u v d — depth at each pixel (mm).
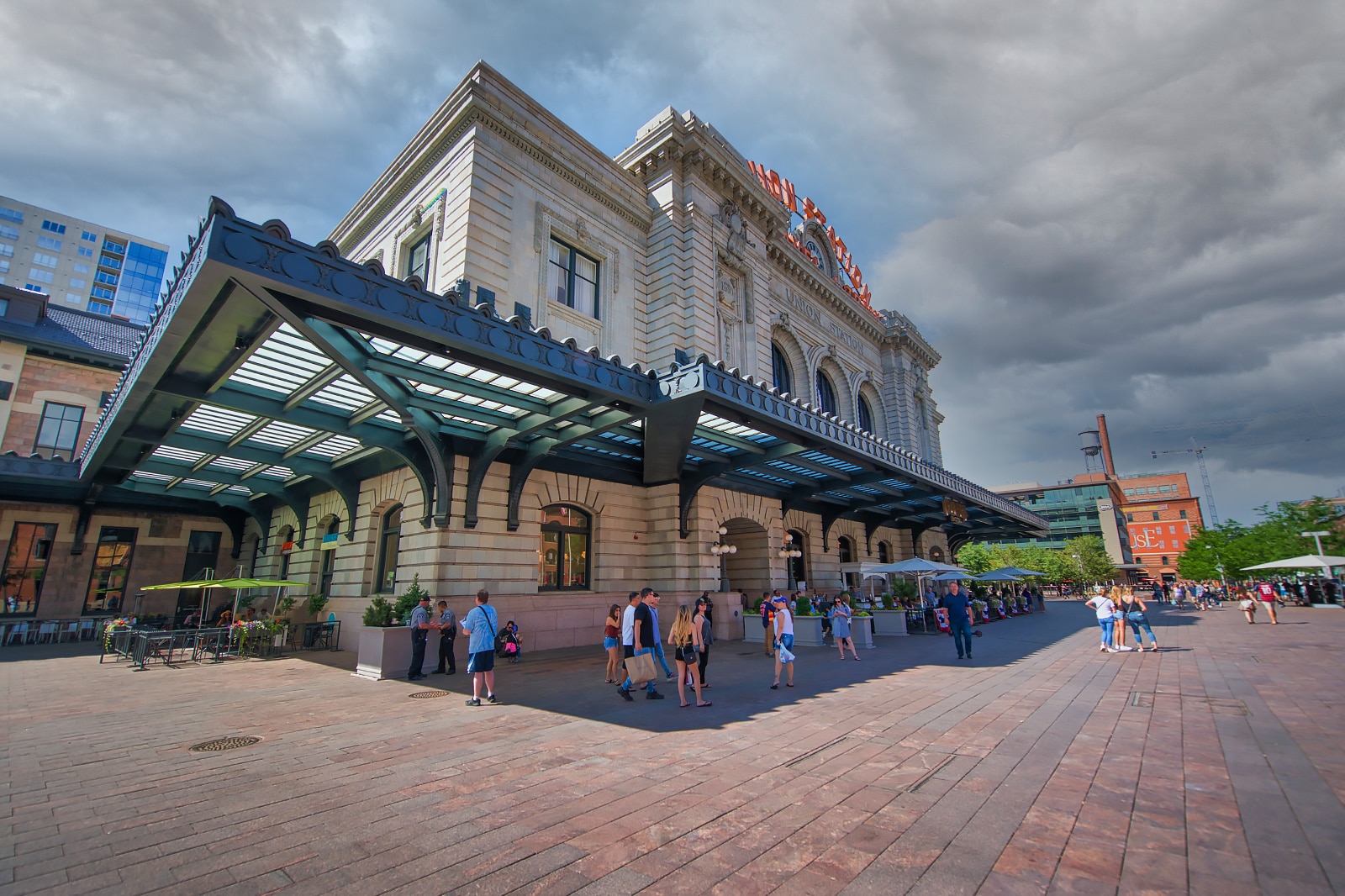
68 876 3869
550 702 9398
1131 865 3859
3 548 22531
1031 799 5031
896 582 25484
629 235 22078
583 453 16953
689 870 3879
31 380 25109
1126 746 6590
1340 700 8766
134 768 6141
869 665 13242
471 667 9328
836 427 16312
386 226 21562
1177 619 28047
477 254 16891
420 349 8961
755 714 8328
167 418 12375
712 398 11812
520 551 16031
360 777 5785
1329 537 40406
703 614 9562
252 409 11336
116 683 11711
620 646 12070
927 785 5418
